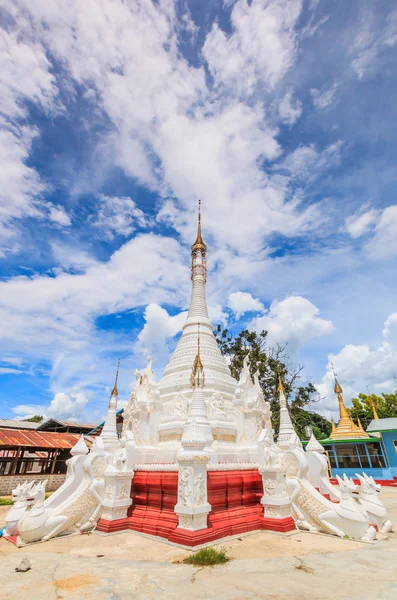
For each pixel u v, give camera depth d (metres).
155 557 8.68
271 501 11.97
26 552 9.34
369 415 50.72
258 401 15.67
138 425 14.98
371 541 10.20
